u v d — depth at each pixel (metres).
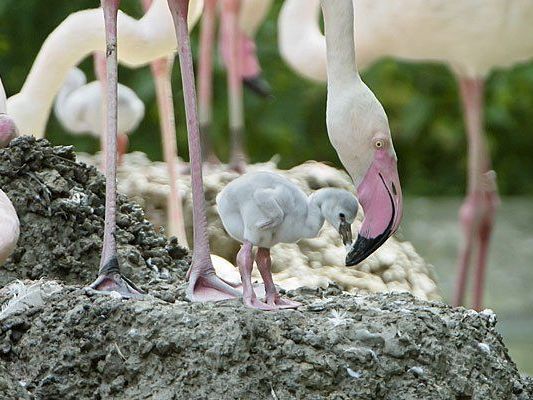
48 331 7.34
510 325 15.81
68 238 8.41
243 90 20.59
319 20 20.66
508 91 21.66
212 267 7.88
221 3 15.69
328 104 8.12
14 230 7.36
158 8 11.14
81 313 7.32
